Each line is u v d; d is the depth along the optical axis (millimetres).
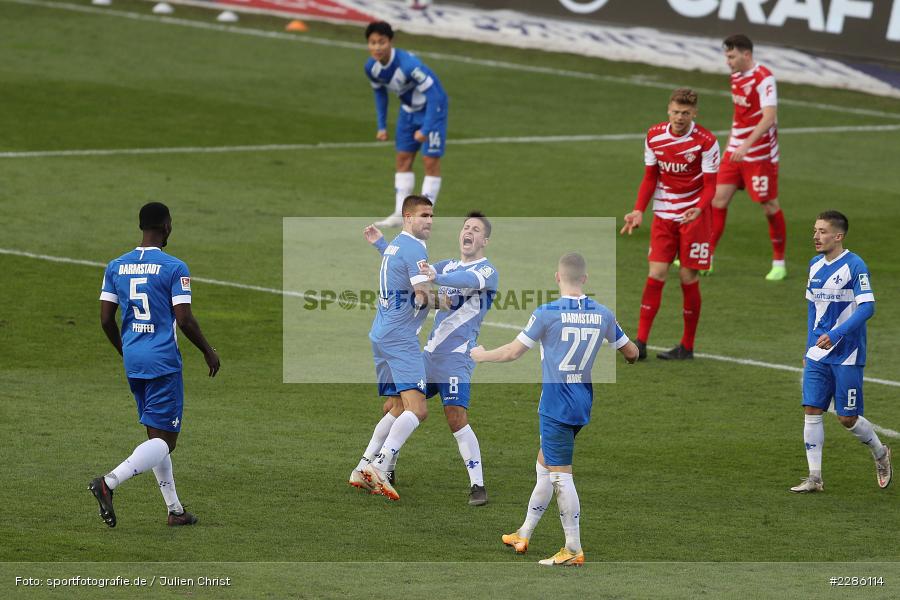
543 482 28047
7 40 93375
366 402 39000
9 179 63250
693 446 36250
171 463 30141
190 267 51625
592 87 91188
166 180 64812
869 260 57031
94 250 53031
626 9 102625
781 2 96875
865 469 34938
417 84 57094
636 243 58781
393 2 108250
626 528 29922
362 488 31984
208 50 94938
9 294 47188
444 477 33406
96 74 86062
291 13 106125
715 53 97312
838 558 28188
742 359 44375
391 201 63438
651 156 43125
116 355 42156
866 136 82000
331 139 75438
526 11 105938
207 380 40312
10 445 33625
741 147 50656
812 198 67562
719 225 54531
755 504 31891
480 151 74562
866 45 94625
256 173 67188
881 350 45281
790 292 52562
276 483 32156
